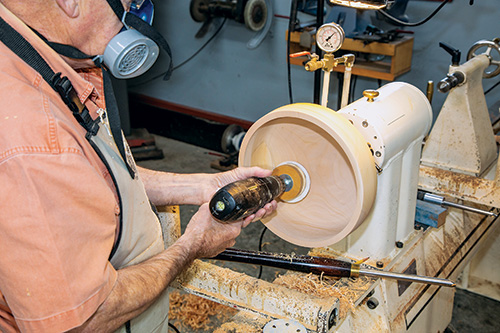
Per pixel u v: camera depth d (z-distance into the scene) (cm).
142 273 85
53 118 68
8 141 64
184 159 383
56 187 66
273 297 101
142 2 81
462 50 287
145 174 126
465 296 233
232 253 114
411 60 304
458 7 279
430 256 145
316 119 94
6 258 65
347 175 105
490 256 231
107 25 75
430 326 156
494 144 176
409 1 292
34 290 66
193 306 217
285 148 112
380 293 117
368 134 107
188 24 398
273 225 108
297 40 288
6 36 69
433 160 171
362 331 116
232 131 366
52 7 70
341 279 112
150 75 439
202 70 408
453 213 162
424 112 123
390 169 113
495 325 215
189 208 311
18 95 66
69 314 68
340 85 284
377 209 117
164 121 421
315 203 108
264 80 376
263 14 331
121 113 392
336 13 288
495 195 151
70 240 68
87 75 87
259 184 99
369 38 264
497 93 279
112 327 79
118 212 80
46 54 73
